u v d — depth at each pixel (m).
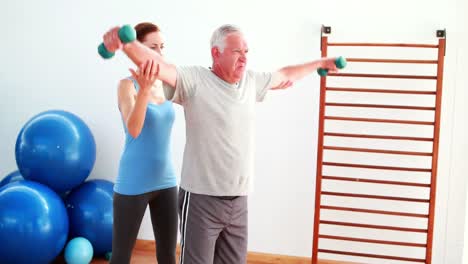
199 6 3.61
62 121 3.34
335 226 3.50
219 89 1.93
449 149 3.31
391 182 3.29
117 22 3.75
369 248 3.47
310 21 3.44
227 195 1.94
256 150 3.60
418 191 3.37
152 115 2.27
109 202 3.46
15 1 3.89
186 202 1.97
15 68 3.95
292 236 3.61
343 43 3.27
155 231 2.41
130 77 2.29
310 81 3.47
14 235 2.97
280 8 3.48
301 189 3.56
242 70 1.94
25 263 3.03
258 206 3.63
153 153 2.30
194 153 1.94
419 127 3.34
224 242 2.07
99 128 3.86
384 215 3.43
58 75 3.89
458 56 3.25
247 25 3.54
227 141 1.92
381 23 3.33
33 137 3.27
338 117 3.32
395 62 3.25
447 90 3.28
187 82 1.89
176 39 3.66
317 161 3.35
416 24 3.29
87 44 3.81
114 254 2.35
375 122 3.39
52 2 3.84
